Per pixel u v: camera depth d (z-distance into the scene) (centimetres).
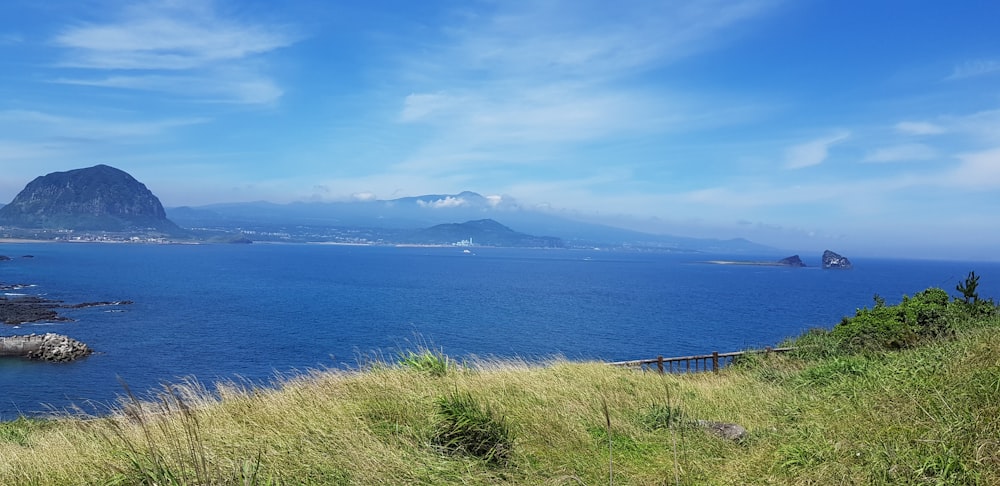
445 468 585
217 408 798
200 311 7106
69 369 3725
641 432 786
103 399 2920
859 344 1509
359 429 664
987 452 532
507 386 947
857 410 744
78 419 876
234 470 504
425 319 6469
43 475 577
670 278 17250
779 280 16475
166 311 7006
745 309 7969
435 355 1112
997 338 870
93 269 15175
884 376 884
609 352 4175
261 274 15388
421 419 744
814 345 1558
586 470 638
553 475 609
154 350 4388
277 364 3797
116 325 5753
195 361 3959
